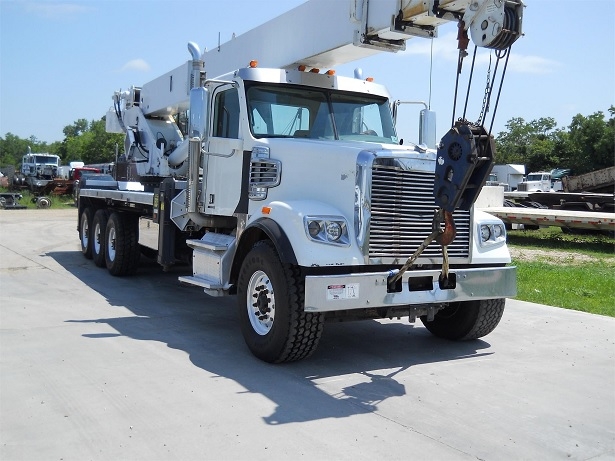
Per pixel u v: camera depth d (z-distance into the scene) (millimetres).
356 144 6098
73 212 28359
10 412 4340
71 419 4242
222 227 7402
